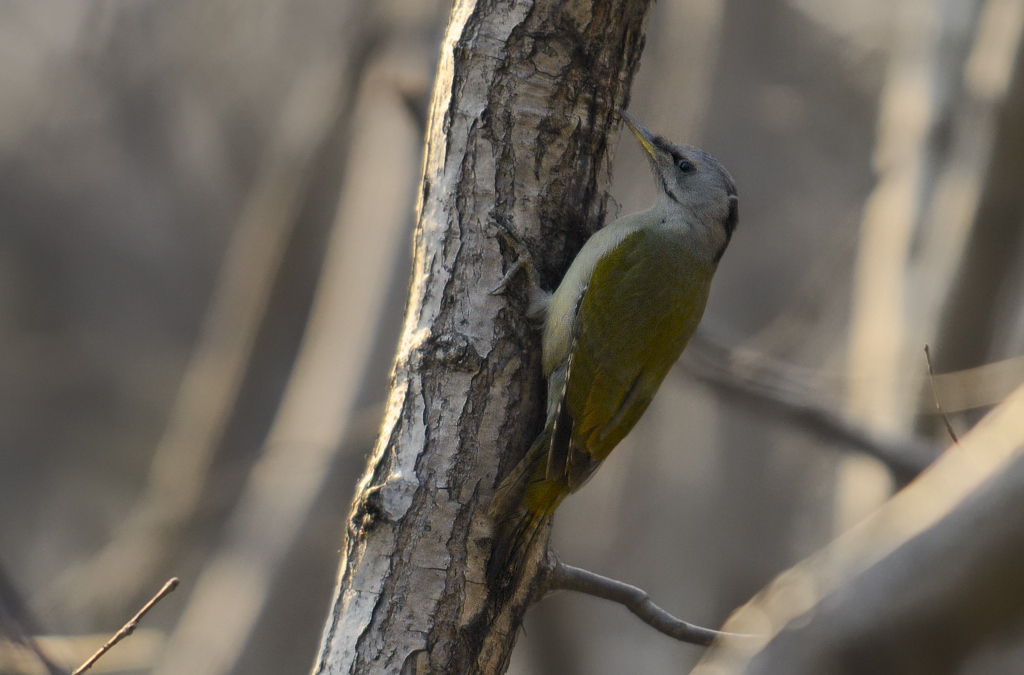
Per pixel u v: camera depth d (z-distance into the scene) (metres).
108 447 30.12
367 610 5.45
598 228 6.23
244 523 16.09
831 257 15.38
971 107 13.27
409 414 5.73
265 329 20.14
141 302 31.12
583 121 6.02
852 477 13.85
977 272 13.06
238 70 27.31
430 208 5.98
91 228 30.27
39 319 30.38
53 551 29.23
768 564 20.45
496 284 5.86
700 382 13.00
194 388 21.91
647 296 7.34
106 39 26.81
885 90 17.98
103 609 17.12
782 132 20.61
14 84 27.31
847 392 13.99
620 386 7.05
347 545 5.68
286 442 15.03
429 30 15.88
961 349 13.13
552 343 6.05
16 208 29.48
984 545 2.86
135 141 28.48
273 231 19.95
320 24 25.58
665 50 18.05
